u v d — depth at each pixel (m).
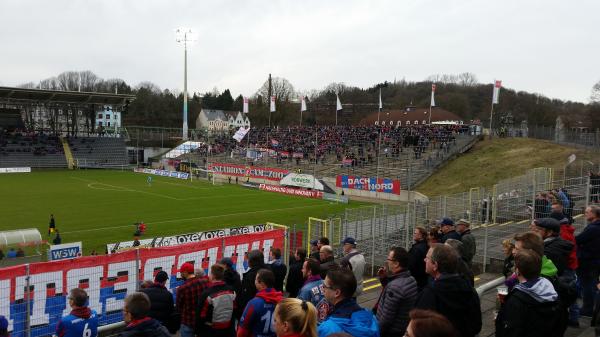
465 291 5.31
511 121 84.62
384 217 22.84
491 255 15.98
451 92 149.00
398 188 56.47
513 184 22.62
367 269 19.31
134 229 37.09
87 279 12.37
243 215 44.75
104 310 12.69
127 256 13.15
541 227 7.92
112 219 41.19
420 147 69.69
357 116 157.75
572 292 6.66
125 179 74.06
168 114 156.88
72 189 60.31
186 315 8.71
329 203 54.12
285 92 163.00
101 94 87.75
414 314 3.53
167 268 14.07
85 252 29.80
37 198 52.09
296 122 154.00
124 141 100.62
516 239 6.70
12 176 74.50
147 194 57.78
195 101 183.25
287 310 4.35
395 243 22.17
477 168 60.41
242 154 88.75
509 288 6.85
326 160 75.50
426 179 61.94
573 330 8.49
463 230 10.45
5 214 42.38
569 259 8.75
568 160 51.19
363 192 60.22
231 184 71.94
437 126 79.31
